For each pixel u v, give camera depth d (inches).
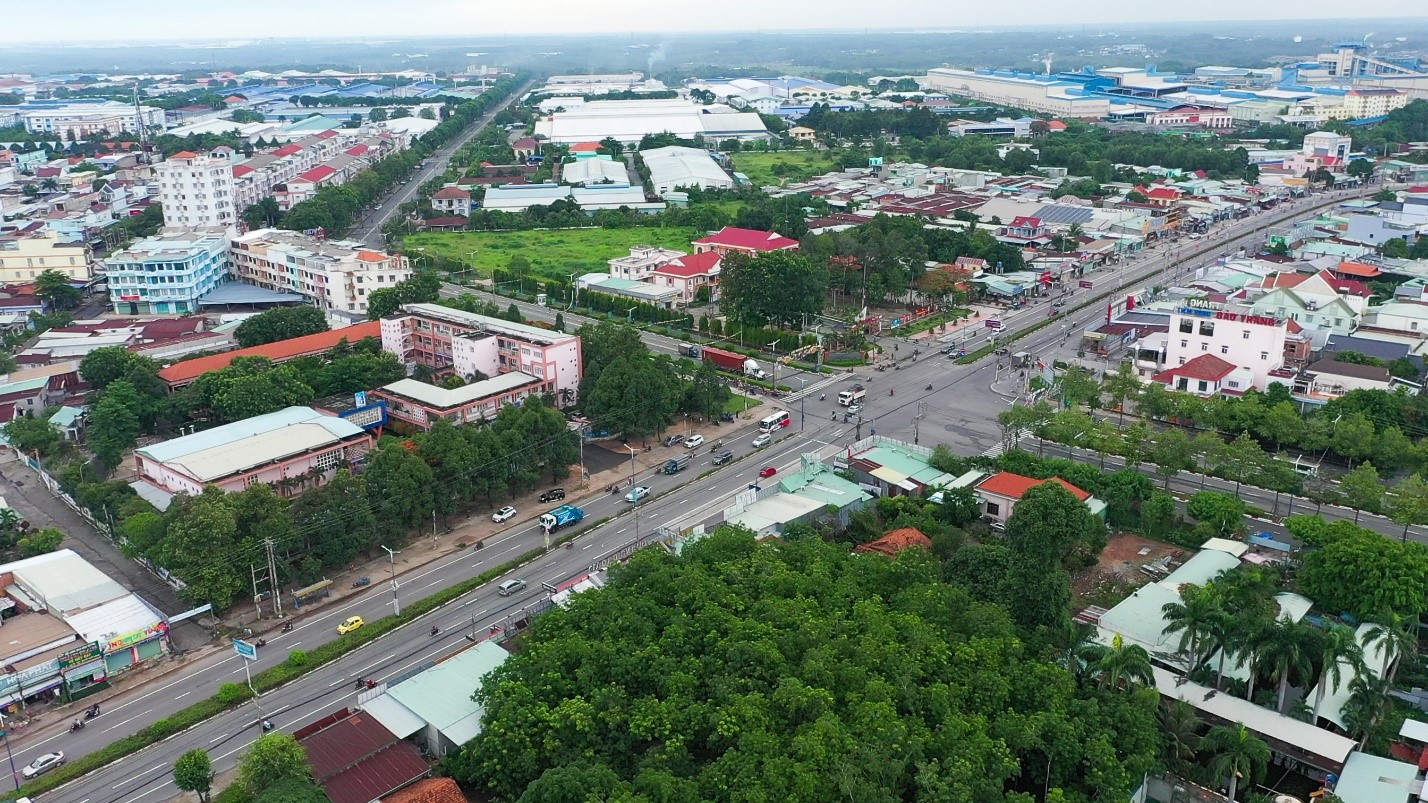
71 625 5374.0
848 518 6683.1
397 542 6515.8
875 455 7440.9
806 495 6801.2
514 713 4266.7
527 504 7204.7
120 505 6673.2
